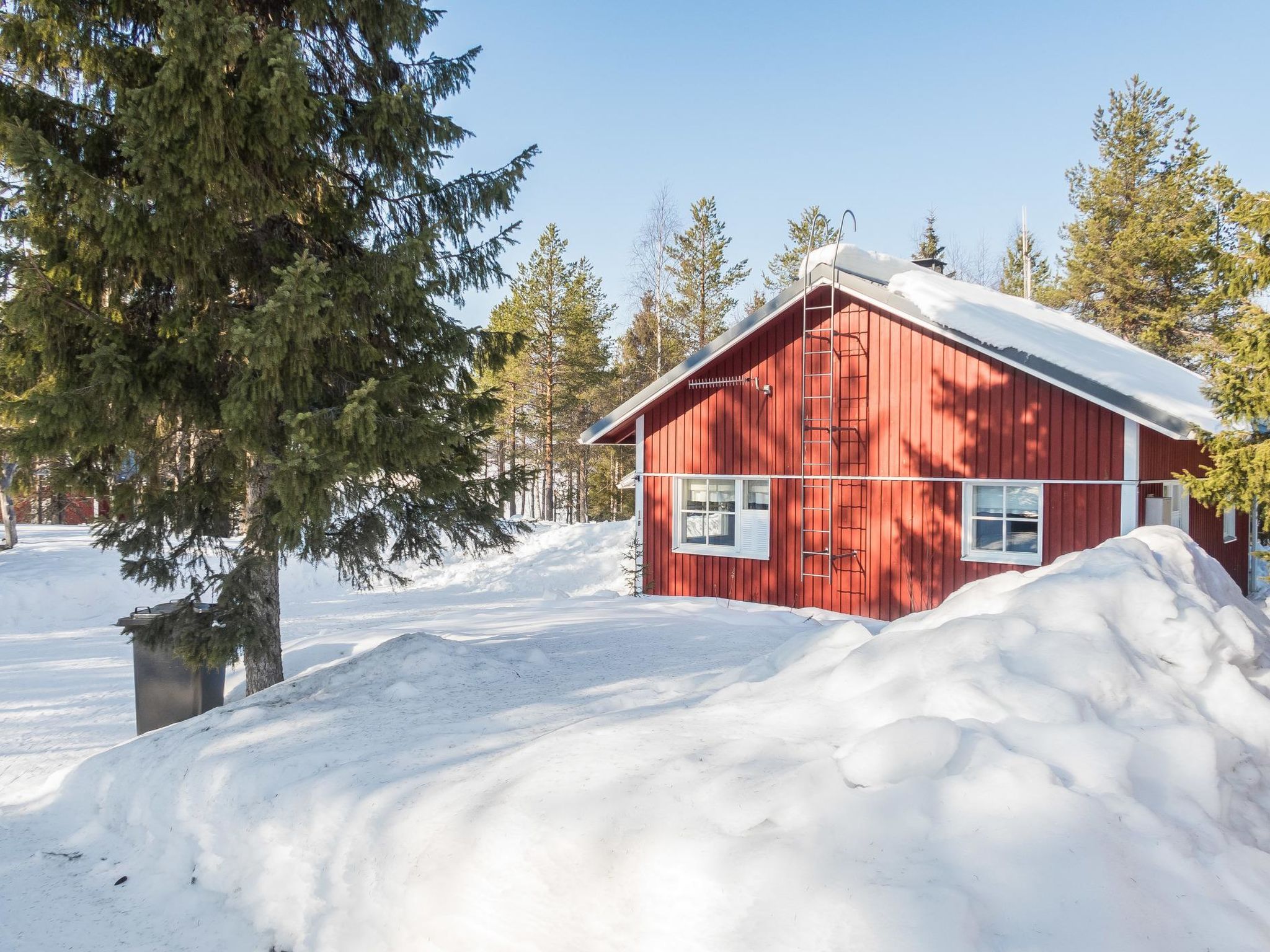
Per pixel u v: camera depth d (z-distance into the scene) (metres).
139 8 6.48
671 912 2.92
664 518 14.33
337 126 7.22
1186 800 3.18
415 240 6.75
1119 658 3.98
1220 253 9.02
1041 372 10.09
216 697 7.61
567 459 38.12
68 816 5.44
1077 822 2.87
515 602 14.88
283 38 5.94
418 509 8.08
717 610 11.09
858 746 3.48
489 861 3.45
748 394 13.30
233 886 4.32
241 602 6.96
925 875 2.71
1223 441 8.55
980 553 11.09
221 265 6.89
